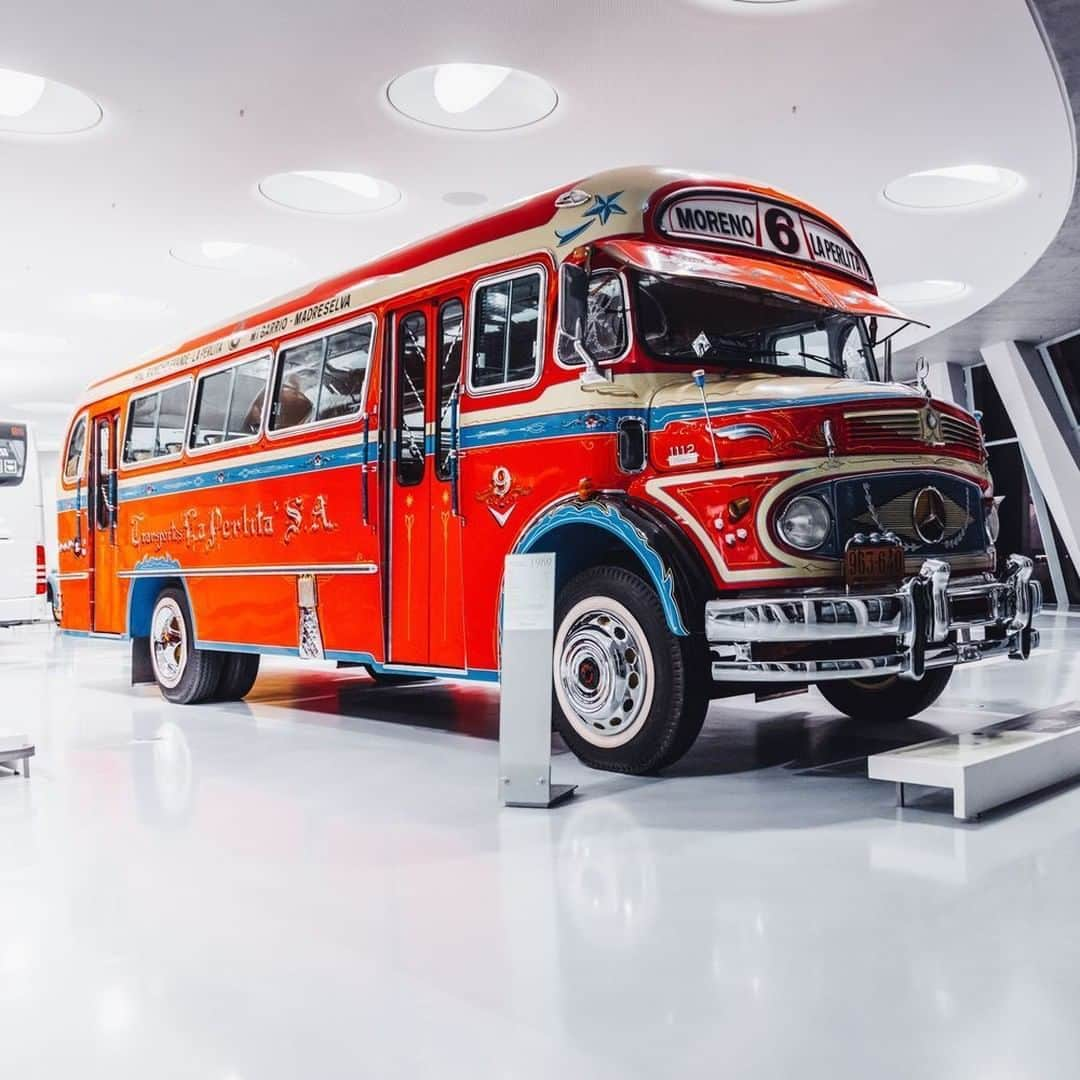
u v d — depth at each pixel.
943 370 21.94
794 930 3.06
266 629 7.23
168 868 3.73
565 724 5.32
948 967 2.79
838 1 8.32
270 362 7.34
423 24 8.66
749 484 4.65
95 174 11.55
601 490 5.07
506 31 8.79
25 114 10.31
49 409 26.16
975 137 10.85
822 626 4.43
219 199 12.35
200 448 8.01
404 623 6.09
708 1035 2.41
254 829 4.25
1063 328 18.73
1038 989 2.64
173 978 2.77
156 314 17.41
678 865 3.70
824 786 4.89
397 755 5.87
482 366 5.69
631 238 5.11
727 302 5.42
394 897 3.39
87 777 5.30
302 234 13.62
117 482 9.15
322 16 8.52
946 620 4.66
